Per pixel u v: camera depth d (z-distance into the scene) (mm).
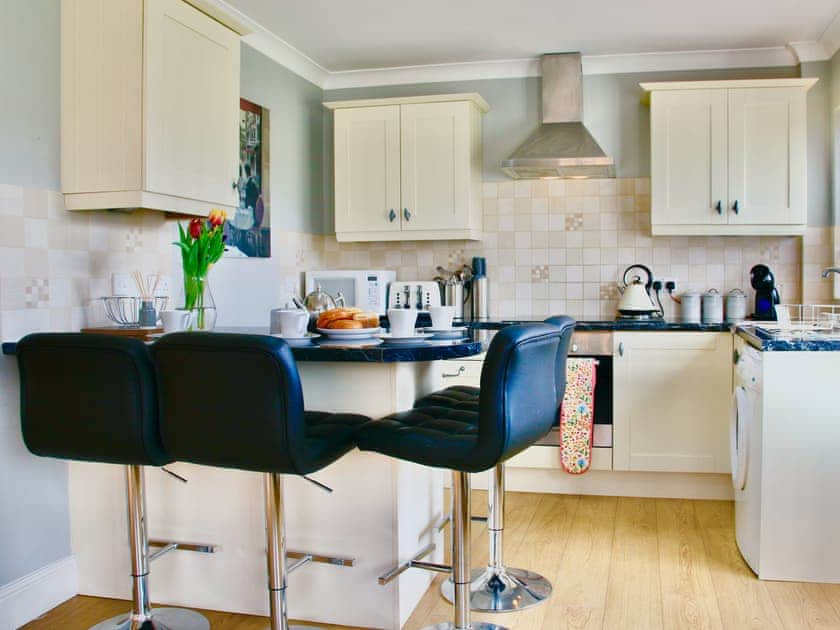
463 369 4184
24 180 2611
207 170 3059
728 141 4285
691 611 2637
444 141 4586
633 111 4688
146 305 2885
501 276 4898
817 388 2812
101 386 2076
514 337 1916
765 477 2875
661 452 4023
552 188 4812
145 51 2691
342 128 4742
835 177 4336
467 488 2234
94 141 2744
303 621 2566
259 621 2570
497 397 1919
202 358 1936
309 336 2590
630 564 3092
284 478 2561
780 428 2848
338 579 2531
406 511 2562
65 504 2811
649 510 3863
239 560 2619
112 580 2795
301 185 4789
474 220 4699
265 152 4328
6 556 2576
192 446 2002
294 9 3842
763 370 2846
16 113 2578
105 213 2980
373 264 5074
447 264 4977
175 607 2668
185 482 2621
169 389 2004
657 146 4363
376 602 2498
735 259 4590
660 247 4676
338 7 3814
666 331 3994
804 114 4223
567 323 2354
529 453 4102
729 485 4051
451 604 2703
